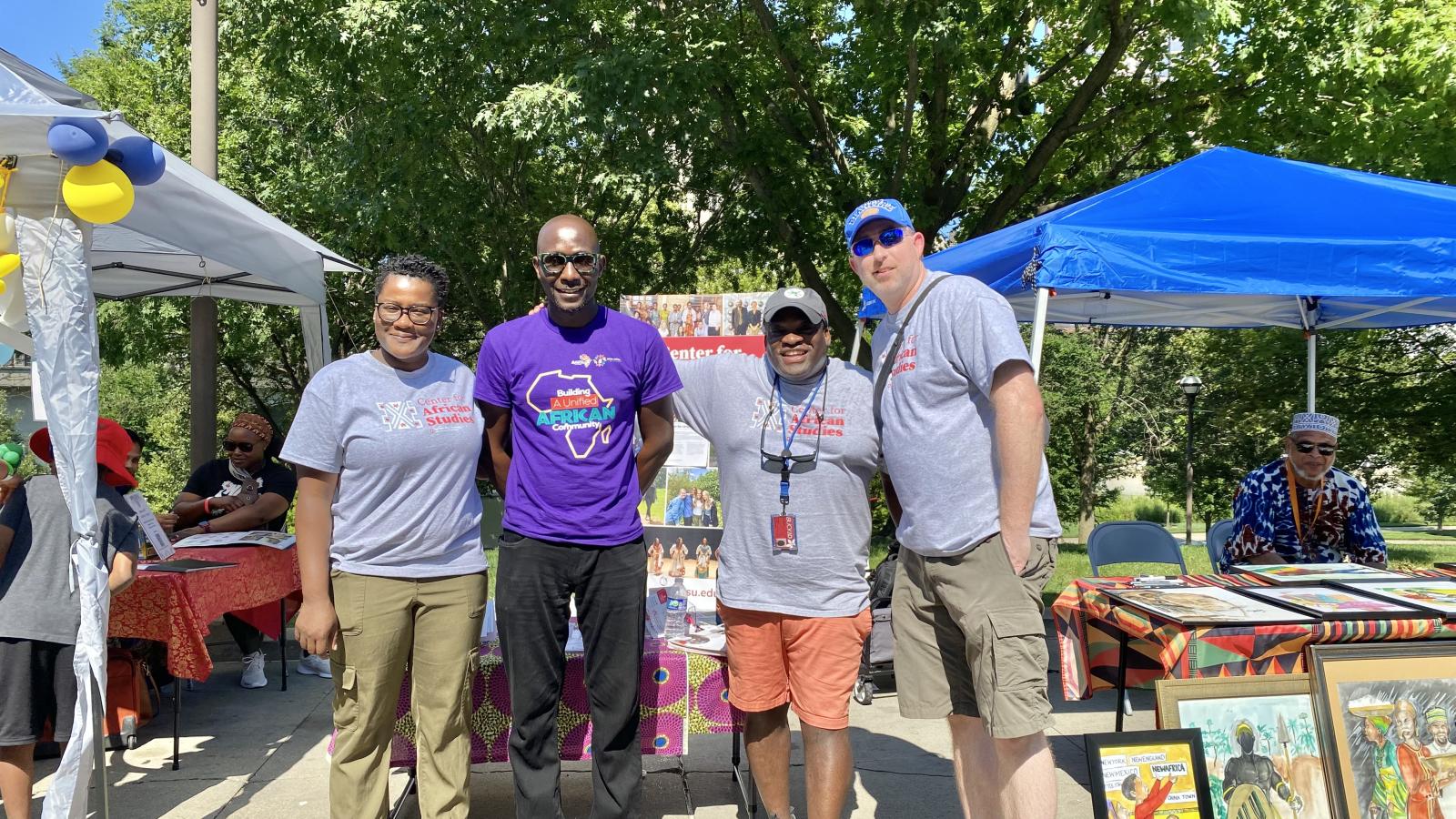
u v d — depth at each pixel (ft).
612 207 47.93
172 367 63.82
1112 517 99.04
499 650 11.25
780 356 9.41
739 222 41.83
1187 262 12.16
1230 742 9.08
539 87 32.58
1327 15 32.71
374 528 9.40
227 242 15.69
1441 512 76.84
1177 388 74.08
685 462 14.10
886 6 31.86
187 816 11.70
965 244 17.65
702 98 35.99
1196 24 29.09
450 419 9.60
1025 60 38.83
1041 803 8.14
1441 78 29.68
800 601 9.50
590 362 9.37
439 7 33.47
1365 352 48.57
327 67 37.42
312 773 13.26
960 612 8.39
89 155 8.60
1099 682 11.75
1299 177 14.93
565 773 13.25
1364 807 9.08
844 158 42.01
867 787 12.50
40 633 9.65
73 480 9.15
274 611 17.42
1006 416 7.89
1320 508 14.76
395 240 41.01
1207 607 10.34
